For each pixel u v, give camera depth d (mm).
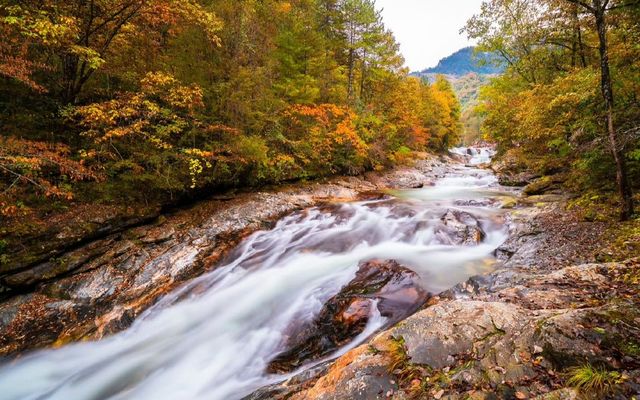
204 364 5918
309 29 18422
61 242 7992
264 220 11805
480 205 12867
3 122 8836
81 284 7672
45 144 8039
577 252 6293
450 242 9070
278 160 15609
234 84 12695
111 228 9133
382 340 3596
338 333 5500
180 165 11711
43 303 7137
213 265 9117
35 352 6215
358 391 2961
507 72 18656
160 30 12547
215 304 7648
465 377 2869
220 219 11273
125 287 7809
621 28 7570
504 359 2953
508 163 22250
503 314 3580
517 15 15516
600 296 4000
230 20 12250
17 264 7203
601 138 7441
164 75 10414
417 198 16359
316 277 8000
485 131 21188
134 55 11406
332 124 19750
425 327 3580
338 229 11438
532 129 10703
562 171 14281
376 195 16953
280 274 8461
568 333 2998
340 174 21109
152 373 5879
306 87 17250
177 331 6980
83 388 5695
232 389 5148
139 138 10984
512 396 2592
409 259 8180
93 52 8477
